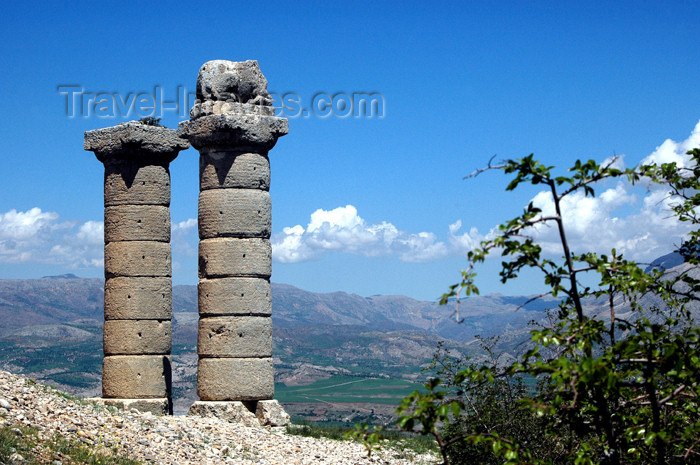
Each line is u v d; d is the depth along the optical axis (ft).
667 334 40.42
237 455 76.74
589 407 44.39
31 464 54.24
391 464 82.99
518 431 65.67
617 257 42.32
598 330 40.65
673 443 41.29
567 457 45.78
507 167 38.45
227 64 102.37
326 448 86.43
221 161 99.91
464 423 70.13
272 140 101.04
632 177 38.55
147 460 65.36
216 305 98.84
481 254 37.24
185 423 86.48
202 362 99.19
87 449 61.93
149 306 102.94
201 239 100.99
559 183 38.45
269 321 100.63
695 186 46.14
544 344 38.70
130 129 102.01
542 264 39.93
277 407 98.63
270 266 101.35
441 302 35.58
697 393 40.50
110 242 104.06
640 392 45.29
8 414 63.36
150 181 104.22
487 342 70.69
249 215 99.55
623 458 43.52
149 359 102.22
